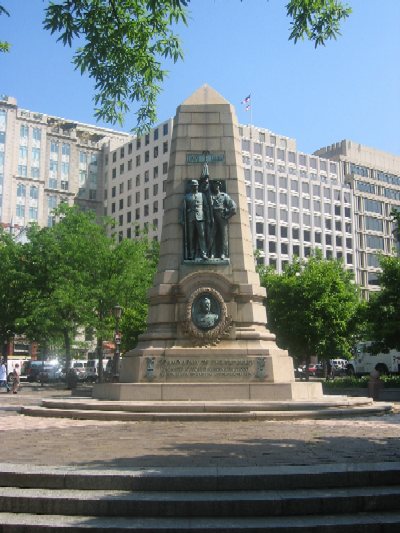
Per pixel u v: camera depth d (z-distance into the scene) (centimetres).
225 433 1190
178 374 1762
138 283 4241
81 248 4209
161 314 1878
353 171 10412
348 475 756
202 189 1962
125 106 1528
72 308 4059
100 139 11131
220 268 1906
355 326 4022
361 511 702
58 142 9994
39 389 3988
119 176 10050
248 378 1748
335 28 1291
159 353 1788
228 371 1756
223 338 1825
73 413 1549
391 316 3175
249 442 1052
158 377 1764
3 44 1661
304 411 1505
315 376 5925
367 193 10344
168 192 2011
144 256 4694
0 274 4388
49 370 5516
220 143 2009
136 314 4353
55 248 4238
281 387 1698
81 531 635
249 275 1912
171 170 2014
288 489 738
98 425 1367
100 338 4297
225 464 828
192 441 1067
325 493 720
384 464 798
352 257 9906
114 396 1744
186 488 728
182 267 1908
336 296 4009
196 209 1919
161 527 636
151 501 682
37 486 743
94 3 1247
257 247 8762
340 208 9906
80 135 10900
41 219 9450
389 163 11081
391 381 3009
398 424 1363
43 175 9569
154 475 733
